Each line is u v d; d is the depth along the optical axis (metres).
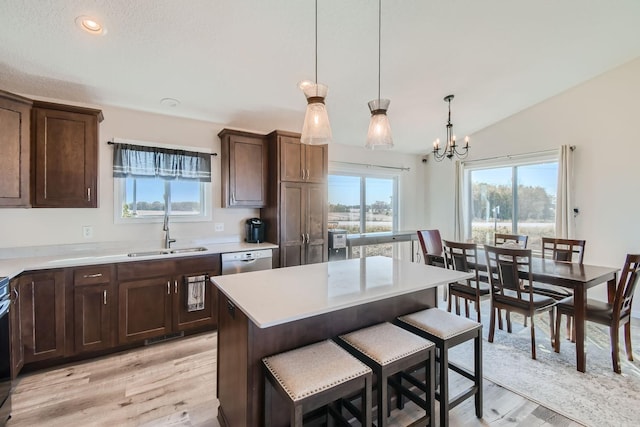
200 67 2.64
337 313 1.75
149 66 2.55
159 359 2.58
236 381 1.59
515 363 2.51
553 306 2.79
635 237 3.46
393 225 5.67
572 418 1.87
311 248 3.80
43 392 2.13
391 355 1.50
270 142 3.69
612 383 2.22
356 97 3.46
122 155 3.10
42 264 2.38
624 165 3.52
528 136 4.32
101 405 2.00
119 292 2.64
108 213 3.08
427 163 5.87
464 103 3.92
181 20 2.12
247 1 2.01
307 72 2.86
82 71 2.53
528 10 2.41
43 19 1.98
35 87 2.67
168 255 2.85
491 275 2.91
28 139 2.41
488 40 2.72
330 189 4.86
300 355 1.46
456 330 1.76
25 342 2.29
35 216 2.78
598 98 3.69
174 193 3.46
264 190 3.71
